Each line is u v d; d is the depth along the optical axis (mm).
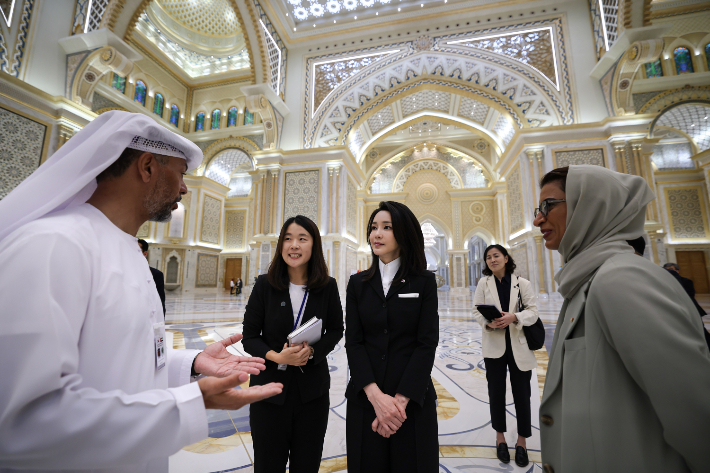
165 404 563
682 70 12203
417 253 1343
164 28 15758
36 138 8008
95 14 8898
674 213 15648
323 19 11797
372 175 19344
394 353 1271
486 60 11008
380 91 11953
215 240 18938
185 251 17391
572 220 844
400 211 1374
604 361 691
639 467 624
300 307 1491
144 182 806
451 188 18844
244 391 655
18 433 494
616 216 816
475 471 1657
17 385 483
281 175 11828
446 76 11594
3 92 7512
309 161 11758
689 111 12906
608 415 662
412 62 11539
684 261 15297
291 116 12195
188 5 15977
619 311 641
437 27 11453
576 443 691
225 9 16219
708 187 14242
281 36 12023
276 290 1500
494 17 11102
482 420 2219
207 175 18312
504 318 1829
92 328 617
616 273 681
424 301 1308
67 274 567
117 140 729
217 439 1964
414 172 19359
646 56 8719
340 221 11336
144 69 15305
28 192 660
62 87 8695
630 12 8781
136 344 685
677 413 562
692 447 555
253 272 13961
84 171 708
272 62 11469
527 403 1794
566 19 10617
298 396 1332
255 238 11500
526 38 10852
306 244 1492
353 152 14453
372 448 1201
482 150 18203
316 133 12031
